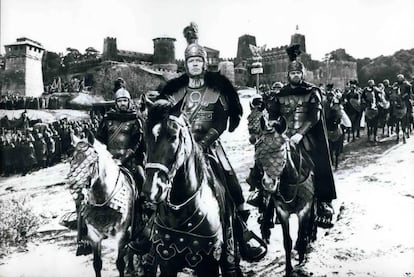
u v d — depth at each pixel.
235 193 4.68
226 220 4.21
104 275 5.00
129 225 4.84
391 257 4.86
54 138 6.32
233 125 5.01
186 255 3.87
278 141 4.20
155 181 3.17
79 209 4.84
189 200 3.71
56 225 6.01
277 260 4.98
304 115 5.16
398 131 5.81
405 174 5.33
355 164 5.61
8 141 6.45
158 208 3.90
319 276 4.80
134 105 5.45
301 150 5.04
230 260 4.18
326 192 5.14
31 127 6.45
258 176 4.83
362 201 5.25
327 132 5.64
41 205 6.15
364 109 5.88
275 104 5.31
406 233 4.93
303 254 4.88
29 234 5.99
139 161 5.26
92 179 4.42
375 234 5.00
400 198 5.18
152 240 4.13
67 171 6.27
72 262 5.78
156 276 4.33
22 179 6.32
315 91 5.21
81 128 6.21
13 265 5.85
